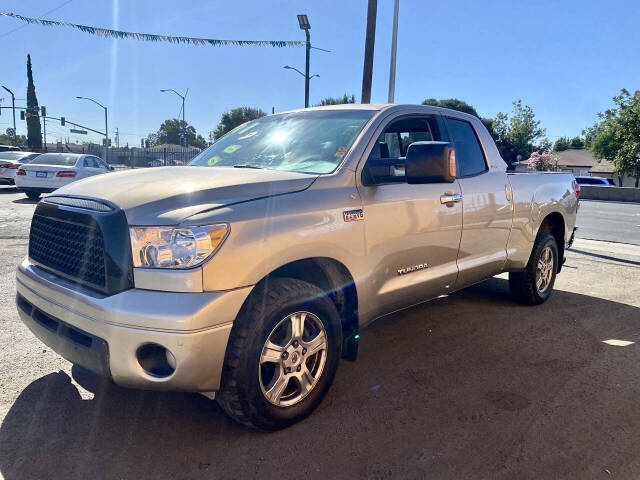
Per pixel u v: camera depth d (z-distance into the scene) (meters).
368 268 3.35
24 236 8.61
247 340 2.68
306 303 2.93
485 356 4.13
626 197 28.56
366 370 3.82
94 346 2.59
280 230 2.80
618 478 2.58
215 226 2.56
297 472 2.59
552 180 5.50
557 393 3.50
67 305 2.74
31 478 2.49
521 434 2.97
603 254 9.13
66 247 2.89
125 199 2.70
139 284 2.55
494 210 4.50
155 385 2.55
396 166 3.90
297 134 3.81
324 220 3.03
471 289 6.23
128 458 2.67
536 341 4.48
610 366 3.96
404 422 3.08
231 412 2.79
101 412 3.11
